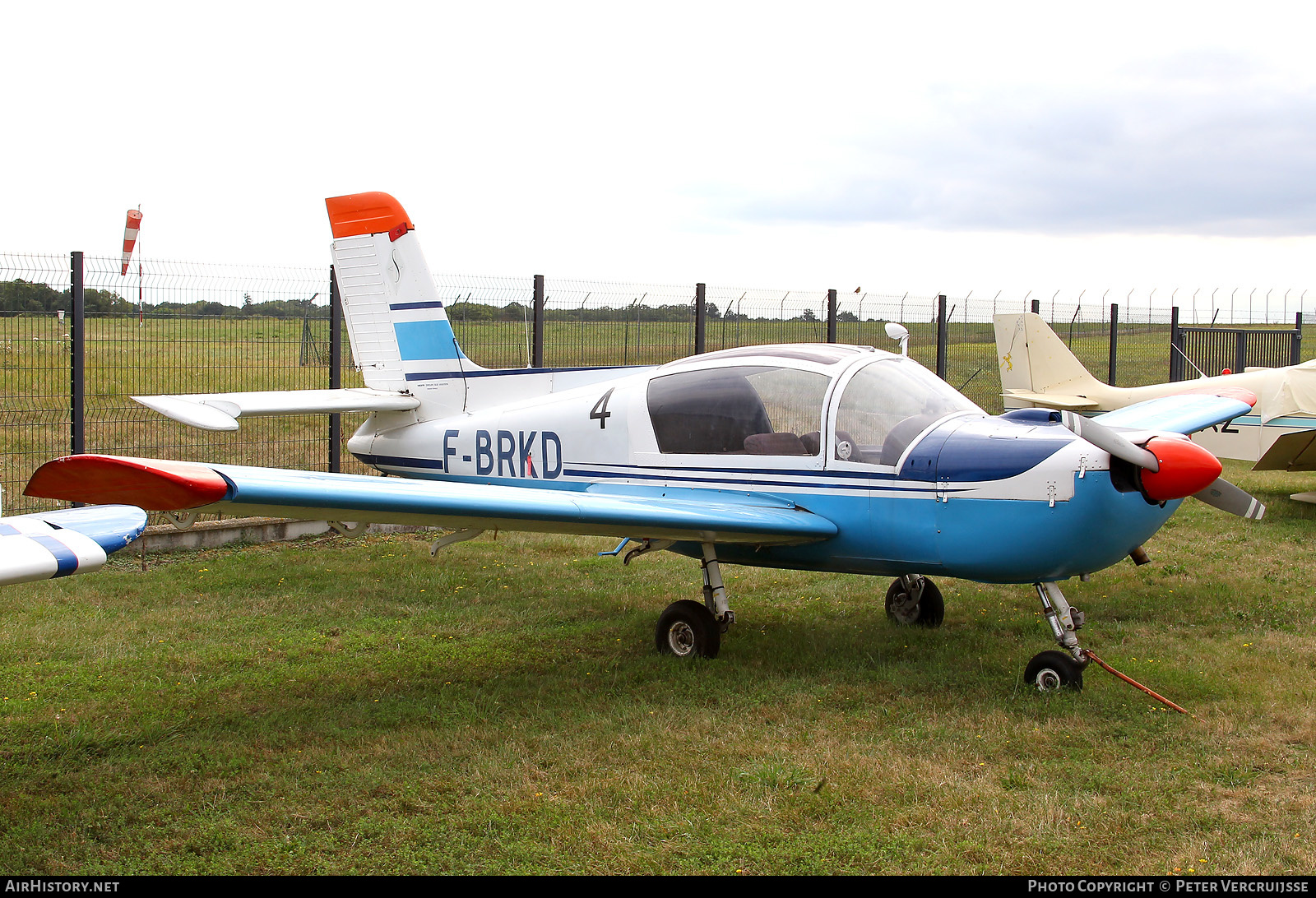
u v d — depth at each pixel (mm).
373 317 7590
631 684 5020
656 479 5992
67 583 6922
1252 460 11289
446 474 7188
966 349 14750
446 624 6176
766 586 7113
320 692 4879
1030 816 3430
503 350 9664
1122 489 4605
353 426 10914
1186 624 6062
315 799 3631
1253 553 8133
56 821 3471
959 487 4895
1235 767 3852
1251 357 18641
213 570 7508
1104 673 5027
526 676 5145
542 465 6547
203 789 3719
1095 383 13133
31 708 4547
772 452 5539
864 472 5219
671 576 7465
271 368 8789
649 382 6105
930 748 4090
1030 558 4758
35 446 8562
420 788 3709
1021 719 4426
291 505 4070
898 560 5207
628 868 3109
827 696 4770
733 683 4969
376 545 8633
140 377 8242
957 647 5551
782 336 11961
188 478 3635
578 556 8188
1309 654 5316
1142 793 3619
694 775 3812
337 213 7660
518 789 3697
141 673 5105
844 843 3246
